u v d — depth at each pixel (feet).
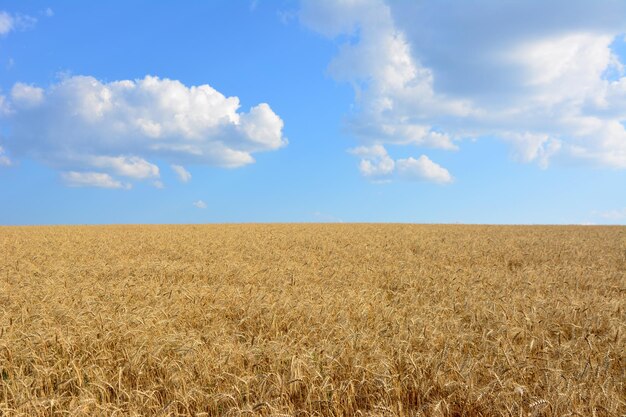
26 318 29.27
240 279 47.50
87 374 21.31
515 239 98.48
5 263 60.95
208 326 28.63
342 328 26.43
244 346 24.50
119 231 126.62
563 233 120.57
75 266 55.67
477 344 25.58
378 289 41.14
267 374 20.01
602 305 34.37
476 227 152.87
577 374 20.18
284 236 104.22
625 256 69.87
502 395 18.35
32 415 18.22
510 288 42.75
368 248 77.61
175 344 24.07
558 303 33.83
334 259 64.08
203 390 19.95
